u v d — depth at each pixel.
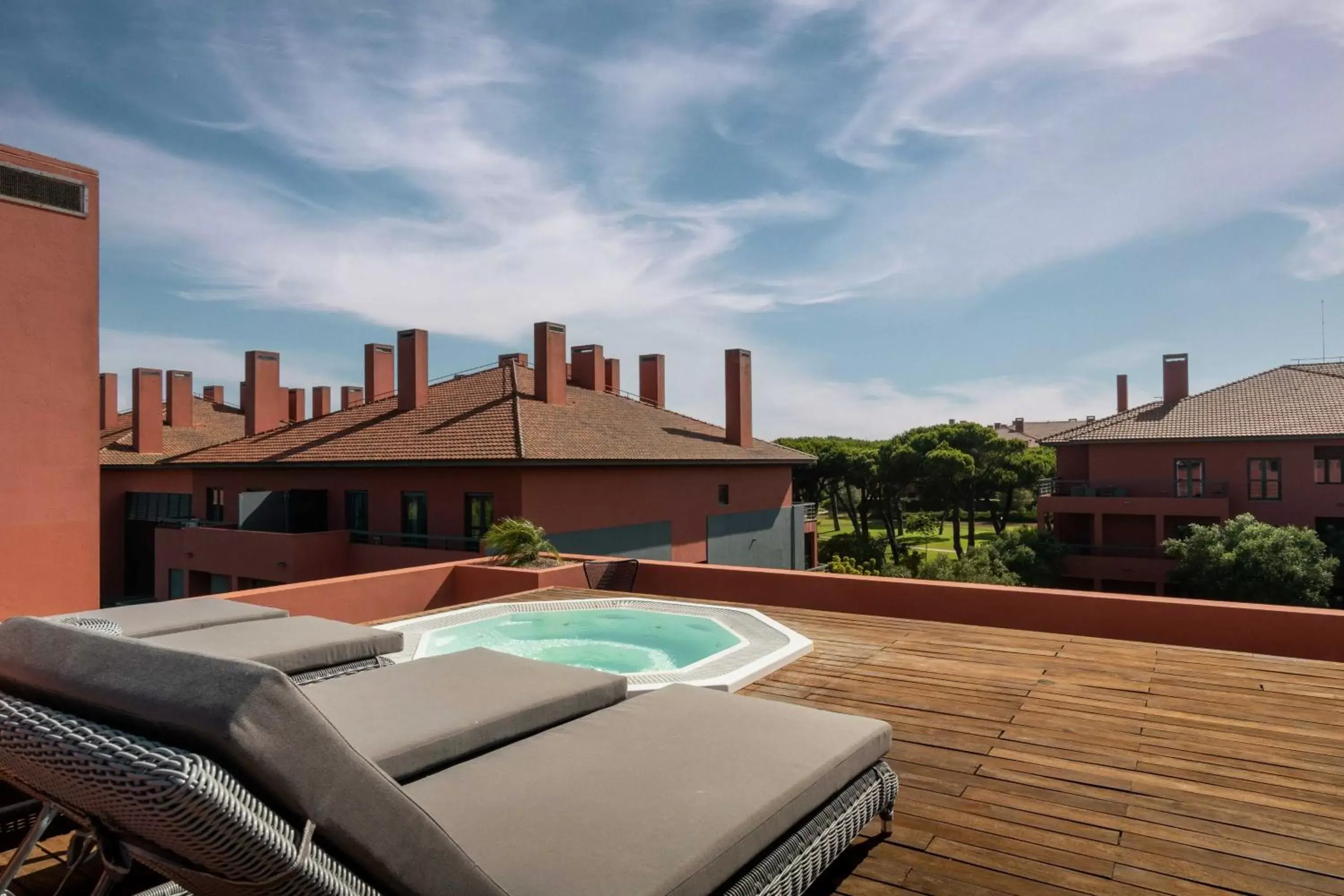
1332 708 3.70
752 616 6.00
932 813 2.68
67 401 7.18
